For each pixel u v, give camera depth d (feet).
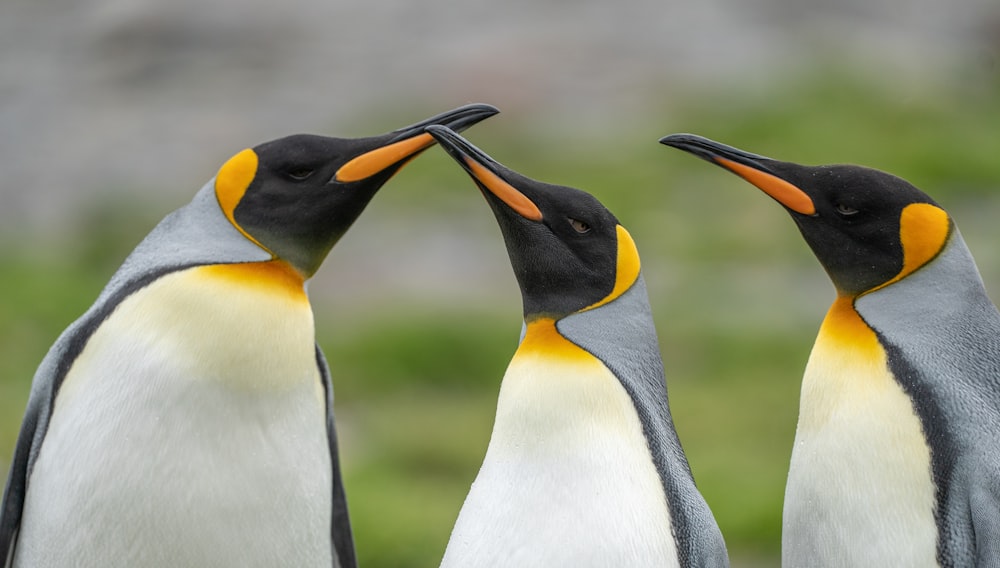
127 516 19.19
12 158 85.51
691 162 88.12
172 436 19.15
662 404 19.36
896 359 19.20
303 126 92.07
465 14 116.47
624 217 77.77
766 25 116.78
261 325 19.67
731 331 59.26
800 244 73.51
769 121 93.30
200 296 19.52
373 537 37.58
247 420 19.48
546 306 19.56
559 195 19.69
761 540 38.47
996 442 18.53
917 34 119.55
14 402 49.93
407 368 54.49
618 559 17.92
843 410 19.20
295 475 19.81
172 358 19.22
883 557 18.72
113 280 20.54
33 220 77.05
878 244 19.97
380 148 20.80
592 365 18.89
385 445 46.14
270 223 20.48
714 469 44.29
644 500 18.21
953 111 97.50
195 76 100.63
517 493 18.33
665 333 59.62
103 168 83.82
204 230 20.51
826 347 19.85
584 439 18.43
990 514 18.12
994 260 64.90
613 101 98.84
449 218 75.20
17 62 101.71
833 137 89.76
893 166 83.51
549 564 17.93
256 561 19.63
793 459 19.77
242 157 20.79
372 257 68.54
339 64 104.17
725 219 77.61
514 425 18.72
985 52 114.83
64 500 19.34
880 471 18.78
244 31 107.96
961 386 18.94
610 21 115.44
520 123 95.04
